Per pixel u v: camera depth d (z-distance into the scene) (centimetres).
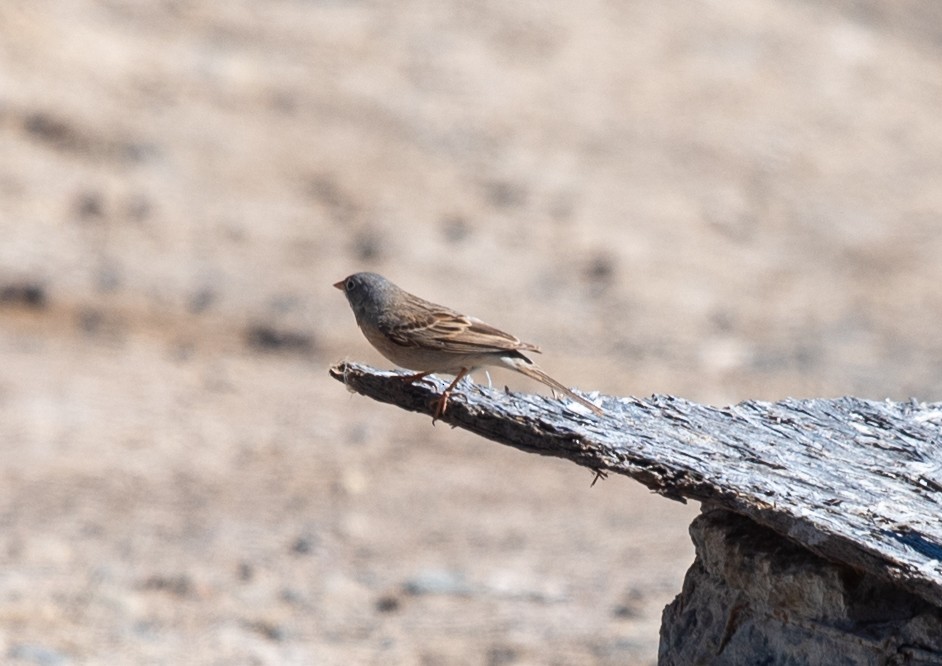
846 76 2858
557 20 2772
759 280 2095
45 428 1438
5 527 1170
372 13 2650
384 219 2084
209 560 1127
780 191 2394
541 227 2138
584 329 1858
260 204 2067
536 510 1320
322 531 1216
